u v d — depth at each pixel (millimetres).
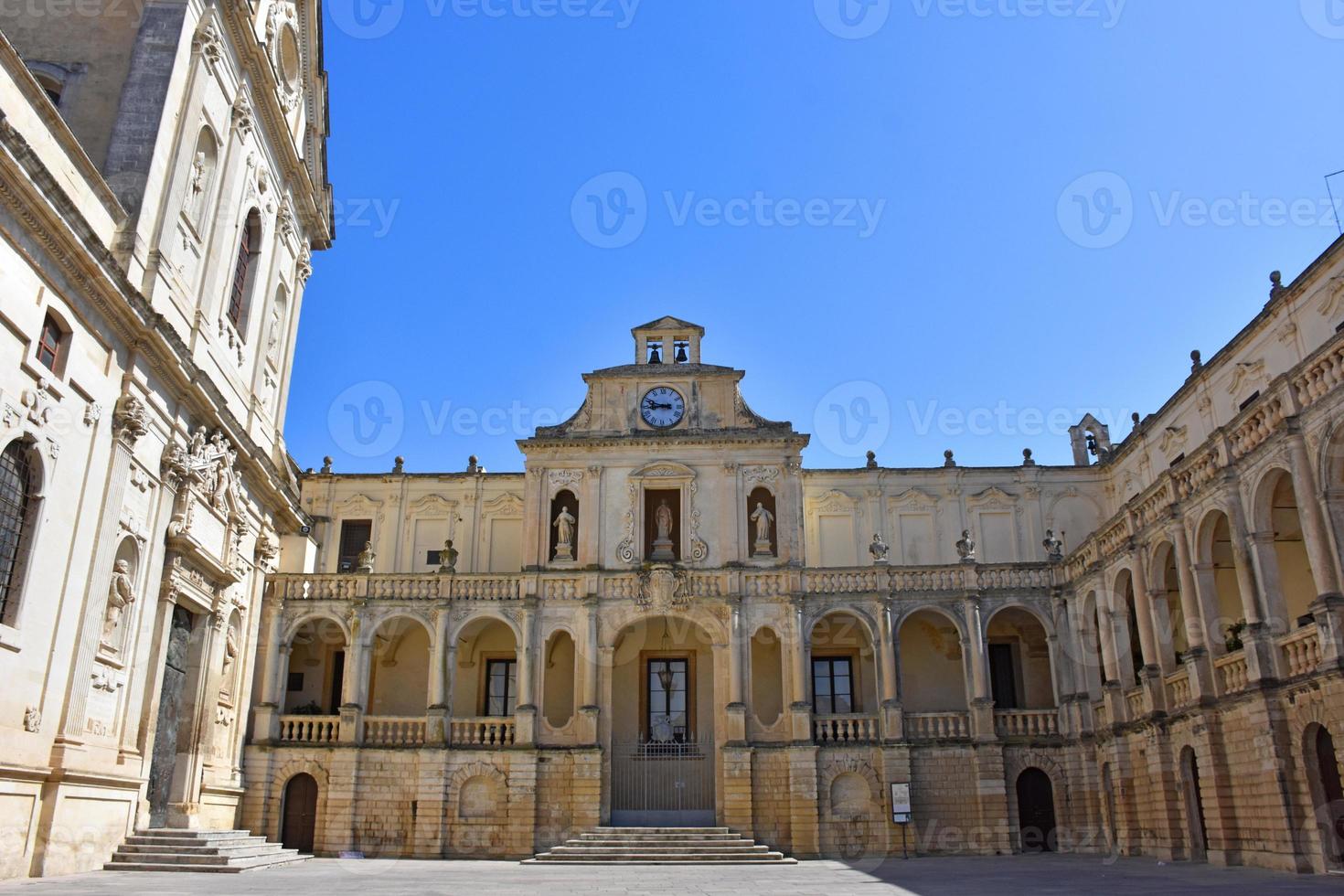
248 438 30891
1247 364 36219
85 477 22000
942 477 47844
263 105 31906
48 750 20906
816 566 46594
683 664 43875
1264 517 27375
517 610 41562
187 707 28891
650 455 43844
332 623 44531
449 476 48875
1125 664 35750
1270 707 26172
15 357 19188
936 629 44344
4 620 19562
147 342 24078
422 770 39062
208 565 28625
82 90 25609
